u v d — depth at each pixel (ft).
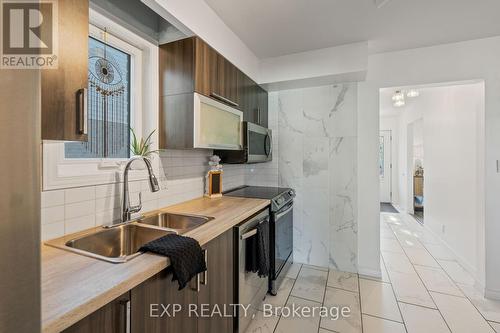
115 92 4.88
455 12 5.83
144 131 5.41
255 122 8.38
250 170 10.07
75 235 3.84
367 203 8.45
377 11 5.82
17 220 1.33
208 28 5.63
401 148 18.80
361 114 8.48
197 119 5.20
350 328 5.70
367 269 8.38
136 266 2.83
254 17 6.09
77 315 2.02
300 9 5.76
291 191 9.05
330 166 8.91
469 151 8.46
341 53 7.61
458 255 9.30
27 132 1.38
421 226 13.96
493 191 6.86
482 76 7.10
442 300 6.80
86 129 3.08
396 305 6.58
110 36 4.64
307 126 9.19
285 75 8.34
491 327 5.68
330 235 8.91
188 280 3.32
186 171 6.59
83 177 4.08
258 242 5.78
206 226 4.39
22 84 1.37
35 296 1.41
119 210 4.73
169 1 4.48
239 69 7.15
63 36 2.85
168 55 5.44
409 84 7.86
